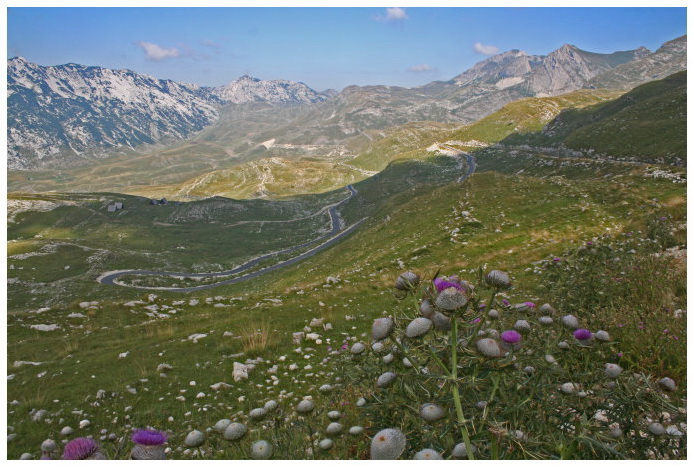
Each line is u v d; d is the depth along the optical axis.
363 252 48.56
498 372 2.59
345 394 6.10
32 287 109.56
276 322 16.05
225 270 137.62
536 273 17.67
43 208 197.75
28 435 7.87
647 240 15.91
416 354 2.95
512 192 45.56
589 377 3.28
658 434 2.95
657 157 95.50
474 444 2.49
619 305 7.37
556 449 2.69
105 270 129.50
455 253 30.70
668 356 5.23
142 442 2.43
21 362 12.70
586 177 81.81
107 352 13.69
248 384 10.10
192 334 15.27
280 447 3.11
